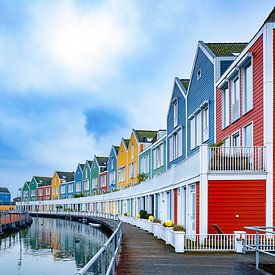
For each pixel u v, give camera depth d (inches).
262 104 707.4
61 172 4399.6
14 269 877.2
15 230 1910.7
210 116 966.4
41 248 1249.4
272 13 719.7
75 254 1109.7
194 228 778.8
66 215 3139.8
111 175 2674.7
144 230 1210.6
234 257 585.3
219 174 697.6
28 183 5310.0
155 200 1359.5
